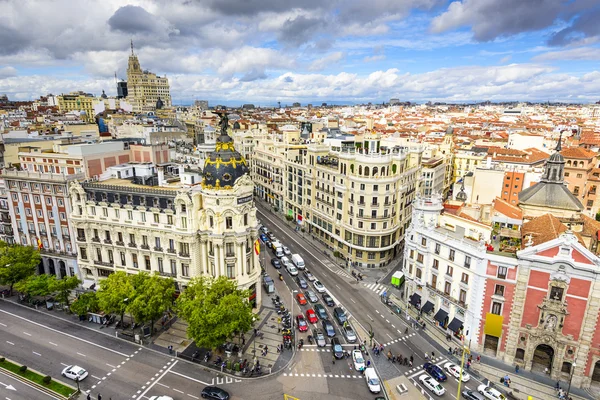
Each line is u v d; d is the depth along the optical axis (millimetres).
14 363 73188
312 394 67250
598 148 192250
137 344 80562
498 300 74938
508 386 70062
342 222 123500
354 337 82250
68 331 84688
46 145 130750
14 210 106438
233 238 86062
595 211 146625
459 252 80500
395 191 117875
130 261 94062
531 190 97938
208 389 66188
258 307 94688
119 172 109188
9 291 100625
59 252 103000
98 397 63969
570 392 68875
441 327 86438
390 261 124250
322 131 194875
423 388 69312
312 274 113812
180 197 84875
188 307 74188
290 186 161250
